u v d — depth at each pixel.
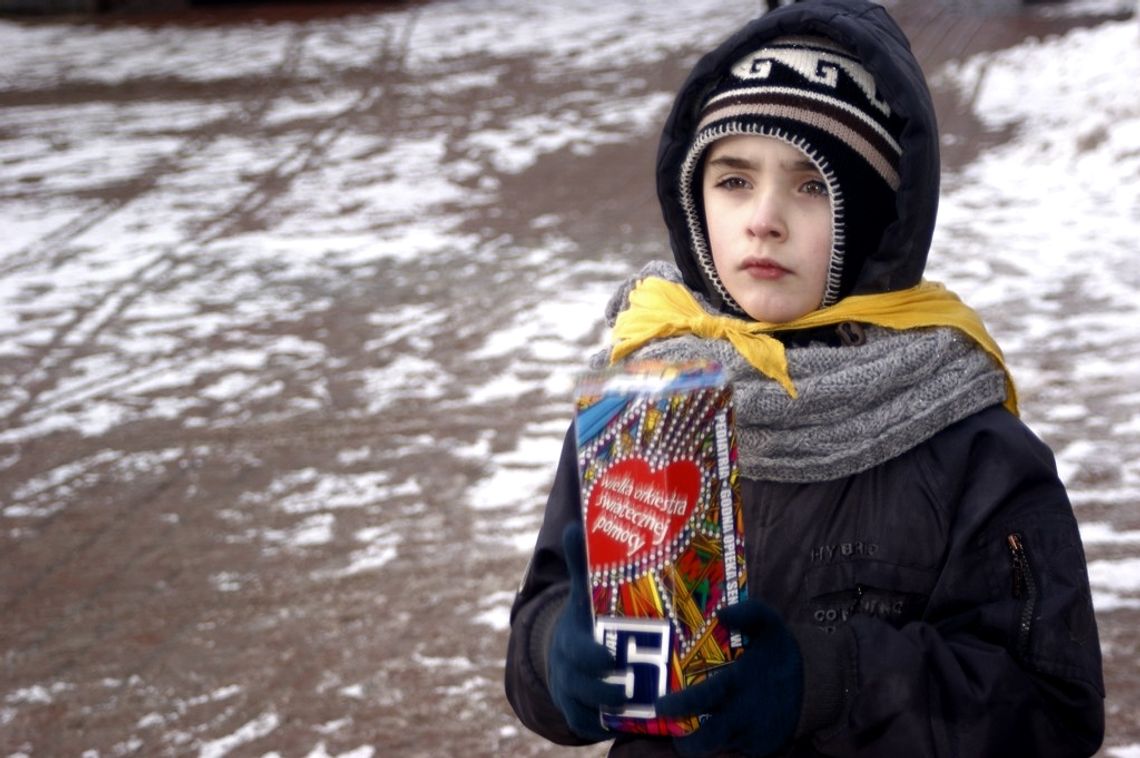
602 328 6.18
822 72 1.35
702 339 1.43
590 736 1.24
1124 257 6.62
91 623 3.84
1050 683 1.27
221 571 4.10
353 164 9.88
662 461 1.14
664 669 1.15
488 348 6.01
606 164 9.49
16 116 11.87
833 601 1.36
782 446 1.37
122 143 10.78
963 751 1.22
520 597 1.51
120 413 5.50
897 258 1.39
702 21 15.60
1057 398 4.96
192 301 6.96
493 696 3.33
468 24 15.95
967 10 14.59
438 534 4.25
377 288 7.02
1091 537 3.90
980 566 1.31
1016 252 6.81
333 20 16.50
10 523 4.53
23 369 6.06
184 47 14.92
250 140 10.77
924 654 1.24
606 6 17.05
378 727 3.22
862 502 1.36
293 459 4.92
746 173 1.39
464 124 10.98
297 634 3.69
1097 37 11.52
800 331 1.44
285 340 6.29
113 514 4.55
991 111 10.01
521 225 8.10
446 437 5.03
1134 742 2.89
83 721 3.35
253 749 3.17
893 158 1.37
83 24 16.73
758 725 1.15
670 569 1.14
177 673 3.54
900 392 1.37
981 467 1.34
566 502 1.50
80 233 8.34
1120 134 8.35
